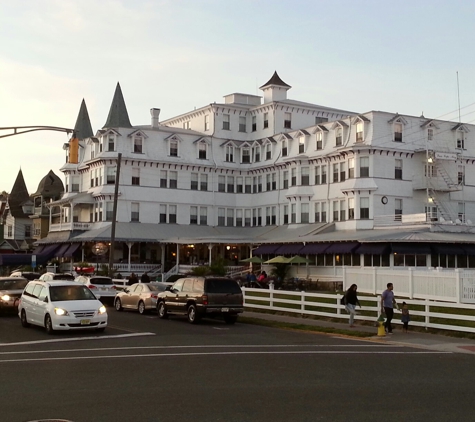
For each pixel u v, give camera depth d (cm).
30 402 1173
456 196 6412
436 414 1092
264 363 1686
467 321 2769
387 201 6091
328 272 6000
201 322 3008
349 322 2869
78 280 4125
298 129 7400
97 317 2439
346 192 6212
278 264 6022
